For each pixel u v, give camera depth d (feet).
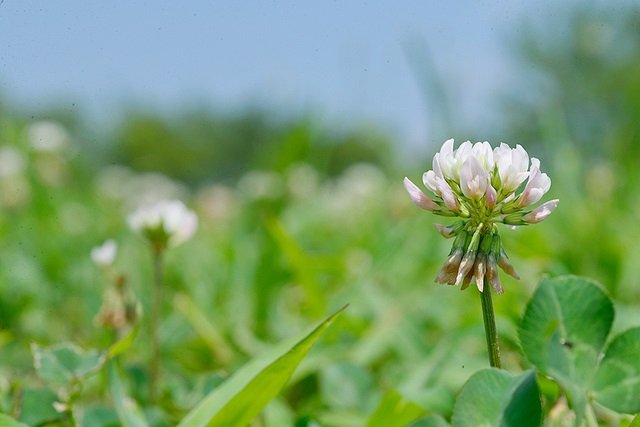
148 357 1.52
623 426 0.94
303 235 2.81
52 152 3.33
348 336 1.56
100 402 1.20
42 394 1.02
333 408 1.18
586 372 0.88
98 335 1.67
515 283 1.59
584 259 1.93
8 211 2.82
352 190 3.96
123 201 4.47
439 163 0.87
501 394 0.84
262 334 1.72
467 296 1.75
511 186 0.87
